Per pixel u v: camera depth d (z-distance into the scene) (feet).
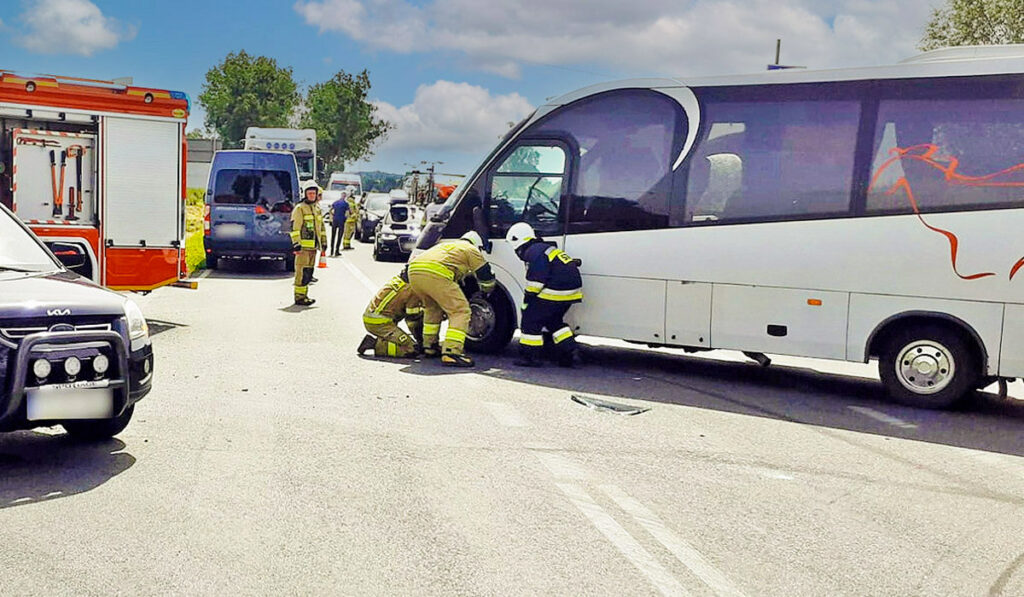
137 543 16.31
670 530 18.04
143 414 26.07
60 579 14.66
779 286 32.48
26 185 42.04
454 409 28.04
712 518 18.90
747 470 22.70
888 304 30.96
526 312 35.96
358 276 72.49
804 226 32.07
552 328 36.06
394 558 16.03
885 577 16.08
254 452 22.48
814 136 32.04
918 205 30.53
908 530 18.69
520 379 33.53
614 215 35.42
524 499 19.58
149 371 21.88
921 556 17.20
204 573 15.08
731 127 33.45
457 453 23.06
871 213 31.14
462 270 36.04
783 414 29.60
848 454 24.77
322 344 39.60
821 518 19.22
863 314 31.30
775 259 32.50
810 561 16.71
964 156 30.01
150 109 43.32
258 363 34.58
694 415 28.81
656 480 21.45
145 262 43.70
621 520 18.49
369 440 23.99
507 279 38.27
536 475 21.42
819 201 31.91
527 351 36.06
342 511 18.38
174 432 24.13
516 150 37.83
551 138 36.91
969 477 22.98
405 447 23.41
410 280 35.78
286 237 73.36
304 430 24.80
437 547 16.63
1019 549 17.76
